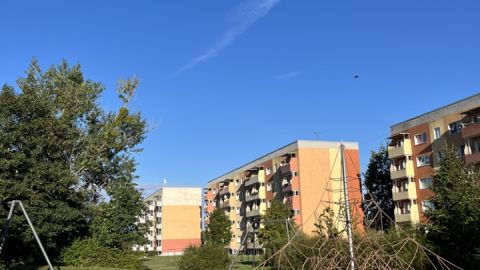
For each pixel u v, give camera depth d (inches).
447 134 1822.1
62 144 1174.3
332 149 2544.3
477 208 828.0
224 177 3718.0
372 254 432.1
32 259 1094.4
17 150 1043.9
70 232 1121.4
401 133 2020.2
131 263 1130.7
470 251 853.2
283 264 640.4
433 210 890.7
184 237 4249.5
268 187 2876.5
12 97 1066.1
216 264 1194.0
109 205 1160.8
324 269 446.0
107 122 1456.7
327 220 844.6
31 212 971.3
